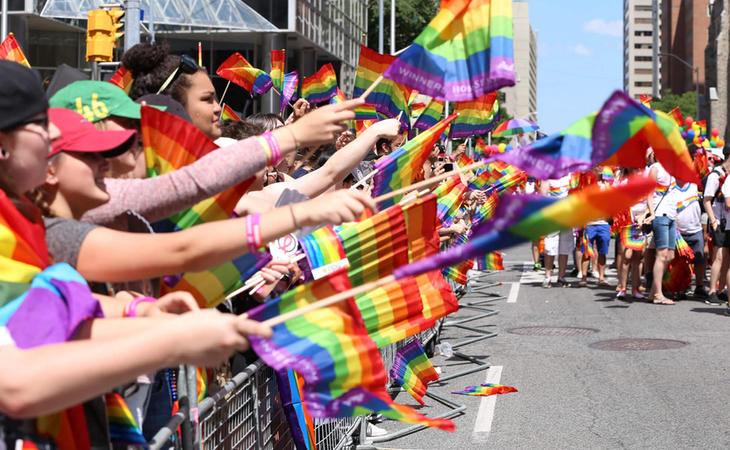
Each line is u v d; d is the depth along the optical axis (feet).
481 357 29.96
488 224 6.03
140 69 12.64
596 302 43.83
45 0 95.04
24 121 6.60
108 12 37.55
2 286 6.51
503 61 9.28
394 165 14.57
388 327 11.30
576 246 53.31
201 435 10.36
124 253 7.39
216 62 108.99
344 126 9.36
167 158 10.25
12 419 6.40
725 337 32.65
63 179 8.03
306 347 8.30
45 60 103.50
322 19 120.88
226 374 13.60
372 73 17.67
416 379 18.17
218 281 10.13
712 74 346.95
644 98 27.14
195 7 93.91
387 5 117.70
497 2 9.30
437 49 9.38
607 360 28.78
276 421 14.32
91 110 9.72
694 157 45.01
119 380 5.79
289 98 26.99
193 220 10.05
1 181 6.76
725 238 41.09
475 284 53.36
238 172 8.88
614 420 21.27
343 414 8.68
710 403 22.71
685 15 557.33
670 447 18.98
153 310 7.44
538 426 20.95
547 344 32.14
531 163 8.67
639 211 43.91
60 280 6.44
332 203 7.86
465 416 22.21
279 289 14.76
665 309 40.60
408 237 11.85
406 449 19.52
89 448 6.79
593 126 8.21
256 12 102.12
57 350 5.73
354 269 11.45
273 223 7.64
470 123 19.57
